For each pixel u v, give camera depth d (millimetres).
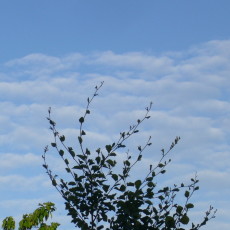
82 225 6980
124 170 7238
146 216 6980
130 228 6914
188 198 7207
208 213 7066
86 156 7254
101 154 7297
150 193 7145
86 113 7418
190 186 7266
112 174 7203
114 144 7340
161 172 7312
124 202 6922
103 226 7035
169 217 6820
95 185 7098
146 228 6934
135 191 7059
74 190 7078
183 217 6910
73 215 7098
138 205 6945
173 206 7172
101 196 6996
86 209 7035
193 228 6984
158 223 6988
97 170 7184
